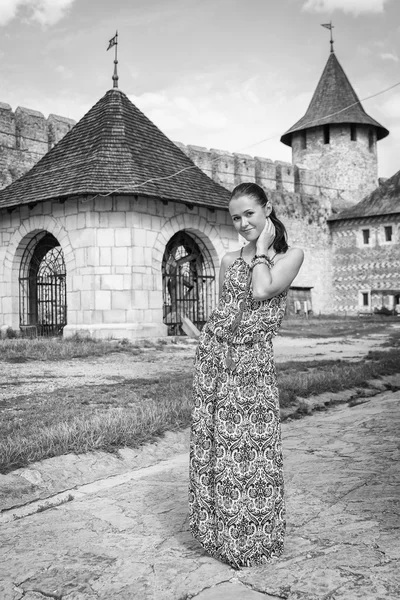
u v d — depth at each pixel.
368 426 6.10
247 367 2.96
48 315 20.52
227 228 20.39
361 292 40.34
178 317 19.66
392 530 3.20
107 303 17.36
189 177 19.73
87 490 4.46
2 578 2.90
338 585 2.62
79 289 17.69
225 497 2.89
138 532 3.42
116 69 20.69
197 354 3.09
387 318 35.09
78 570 2.94
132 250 17.42
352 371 9.98
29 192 18.67
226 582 2.72
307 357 13.73
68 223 17.92
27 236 19.19
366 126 42.50
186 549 3.13
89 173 17.47
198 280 20.28
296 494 3.94
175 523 3.54
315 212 40.28
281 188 38.44
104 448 5.29
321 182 42.03
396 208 38.53
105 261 17.42
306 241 39.53
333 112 41.53
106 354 13.96
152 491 4.25
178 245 19.91
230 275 3.06
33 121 24.92
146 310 17.66
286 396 7.68
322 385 8.66
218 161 32.44
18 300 19.53
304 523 3.40
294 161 43.38
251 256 3.09
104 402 7.33
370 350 15.48
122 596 2.65
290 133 43.25
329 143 42.16
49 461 4.84
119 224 17.47
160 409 6.54
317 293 40.22
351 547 3.01
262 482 2.91
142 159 18.58
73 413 6.44
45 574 2.91
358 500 3.74
